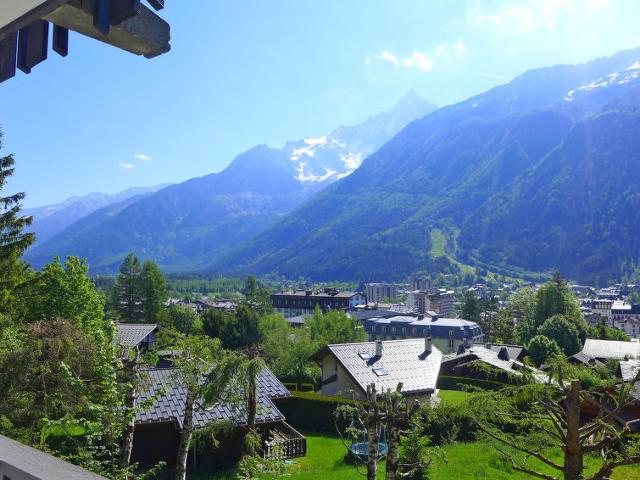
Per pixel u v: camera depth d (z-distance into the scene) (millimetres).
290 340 59094
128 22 2857
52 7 2609
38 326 25234
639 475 17250
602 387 13688
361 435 30172
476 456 24875
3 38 3039
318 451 31375
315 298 168750
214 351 19469
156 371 29516
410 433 20547
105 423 13422
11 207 30375
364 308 166000
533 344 65312
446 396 51188
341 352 44250
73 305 40062
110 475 12844
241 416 22250
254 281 101000
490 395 14430
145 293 80750
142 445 26500
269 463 15961
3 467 2938
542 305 86500
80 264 42094
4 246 30406
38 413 16188
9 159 29859
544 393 14055
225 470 26281
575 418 12234
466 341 114625
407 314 147875
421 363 45906
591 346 73125
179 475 16859
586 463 18297
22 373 17016
